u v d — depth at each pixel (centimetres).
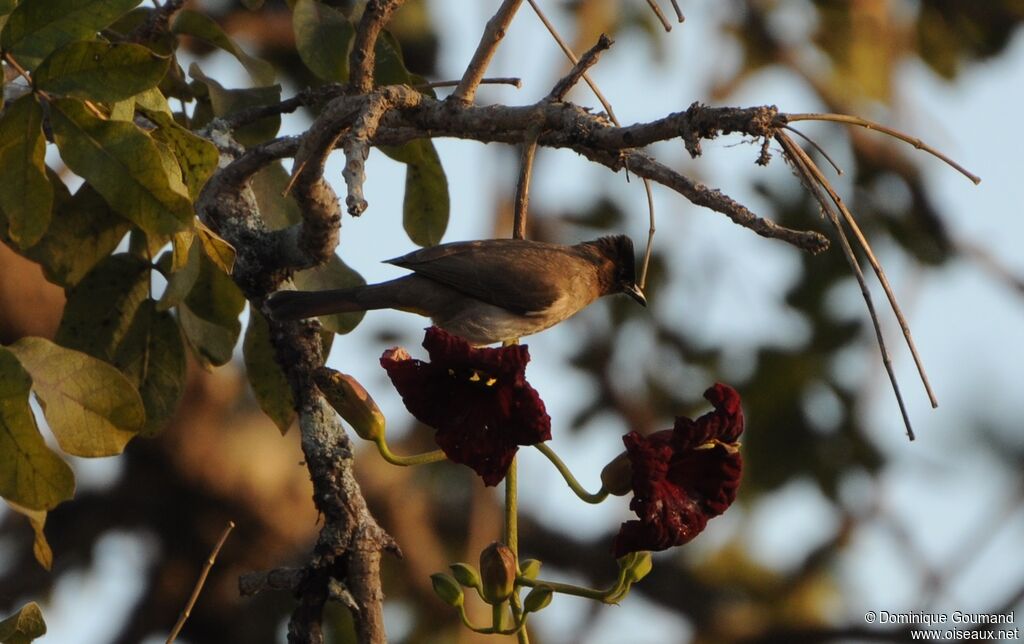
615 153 759
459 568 705
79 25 696
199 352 947
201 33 991
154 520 1742
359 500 823
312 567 794
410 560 1703
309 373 877
